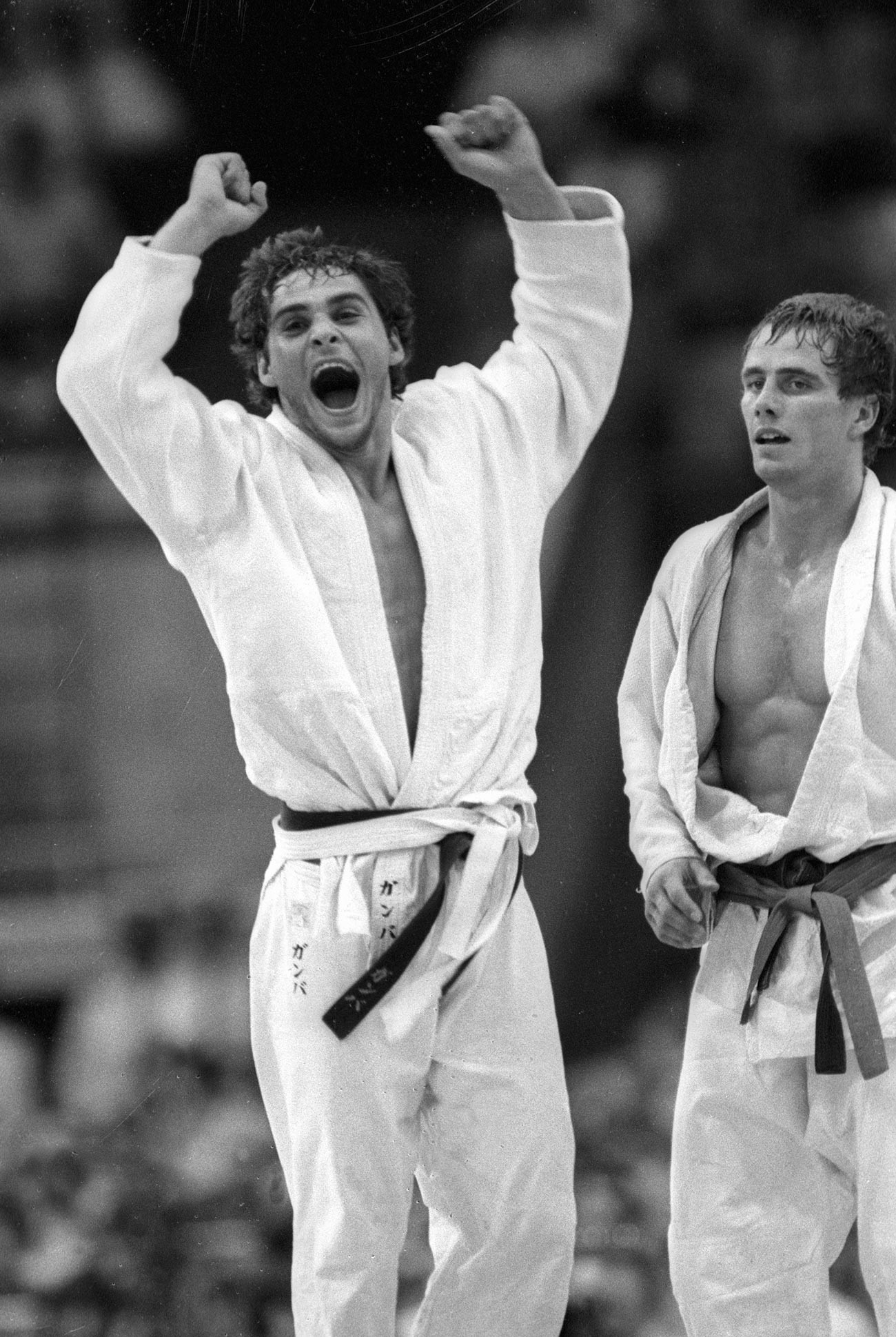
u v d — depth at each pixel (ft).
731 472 103.14
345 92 94.53
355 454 47.83
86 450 101.65
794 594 47.39
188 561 47.01
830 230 104.32
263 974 48.06
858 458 47.32
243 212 46.55
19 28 98.12
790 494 46.98
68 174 100.32
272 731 46.68
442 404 49.42
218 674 100.53
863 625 46.21
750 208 104.22
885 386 47.03
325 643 46.29
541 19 99.81
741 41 103.55
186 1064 88.58
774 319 46.80
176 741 99.91
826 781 46.21
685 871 47.91
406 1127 47.03
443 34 95.25
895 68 103.65
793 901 46.50
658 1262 76.02
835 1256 48.80
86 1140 82.79
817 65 103.76
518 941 47.73
